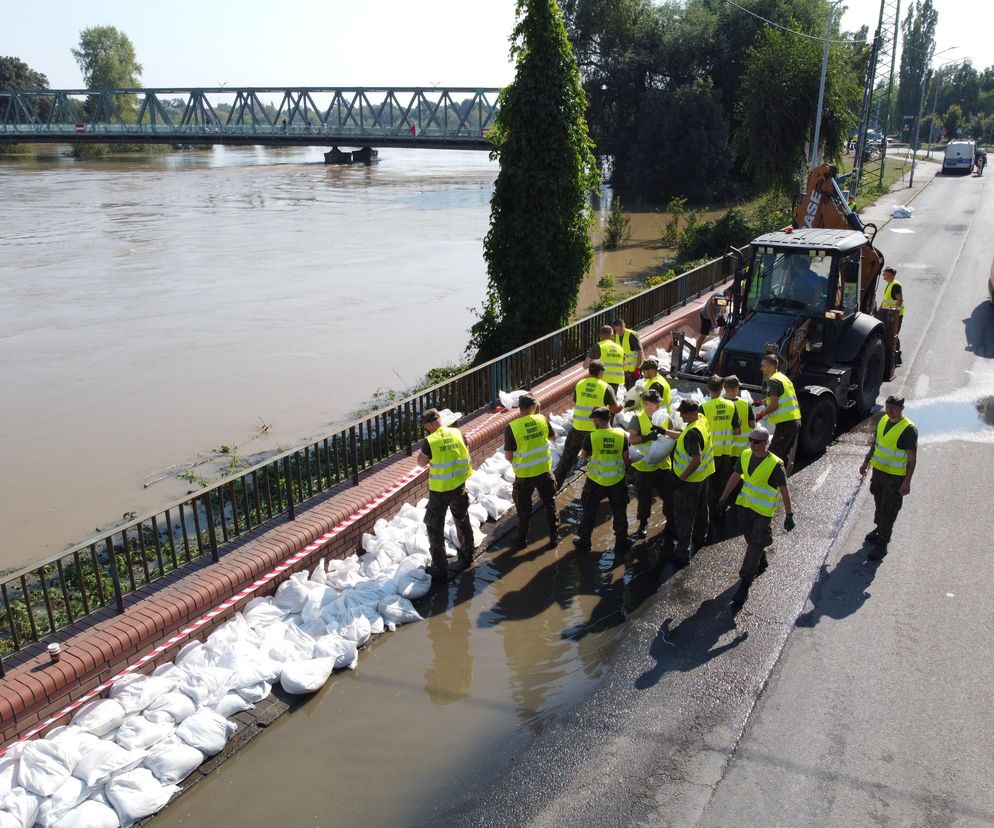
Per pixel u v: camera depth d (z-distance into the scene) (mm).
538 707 6195
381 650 6973
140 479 12172
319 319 23062
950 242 28547
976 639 6785
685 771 5465
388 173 84312
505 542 8844
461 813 5195
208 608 6578
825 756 5555
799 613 7270
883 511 8016
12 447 13766
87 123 107125
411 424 9641
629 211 49344
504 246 15117
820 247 10797
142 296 26547
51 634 5969
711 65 52250
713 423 8938
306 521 7742
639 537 8844
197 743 5641
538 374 12109
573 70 14383
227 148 142625
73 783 5117
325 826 5141
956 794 5207
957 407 12391
